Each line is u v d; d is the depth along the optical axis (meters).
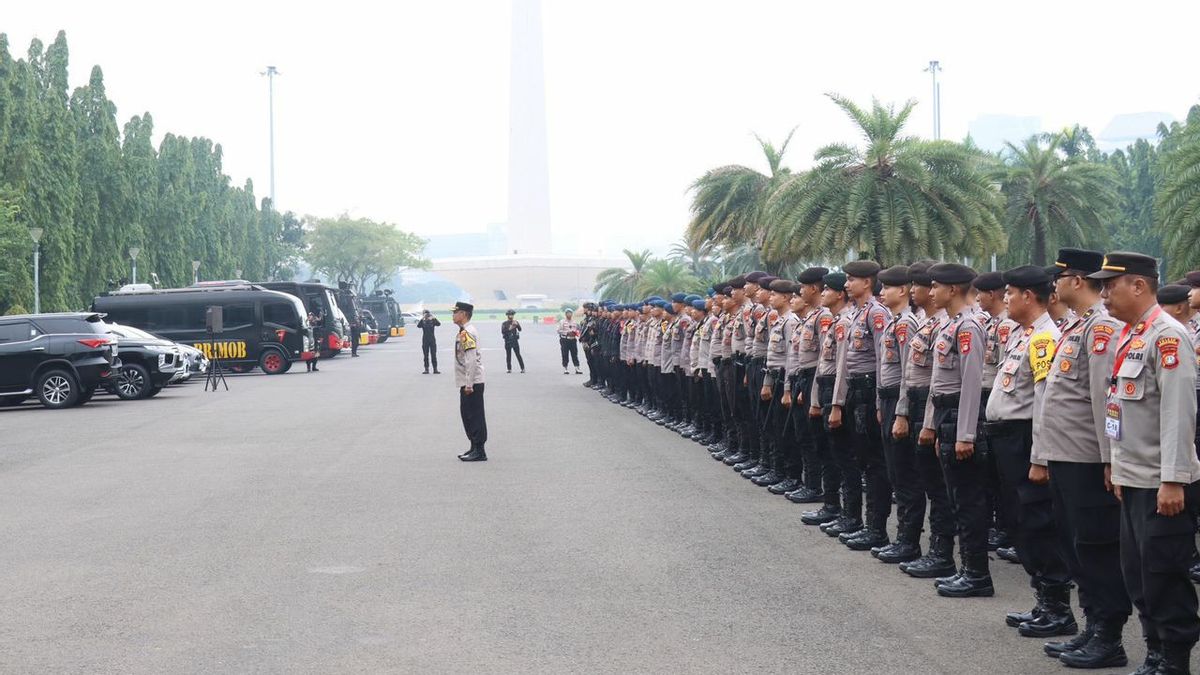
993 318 7.87
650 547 9.09
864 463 8.99
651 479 12.81
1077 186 30.98
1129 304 5.58
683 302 17.81
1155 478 5.46
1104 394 5.93
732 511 10.73
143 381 25.20
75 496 11.80
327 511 10.81
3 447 16.23
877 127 20.92
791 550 8.99
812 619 6.97
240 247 81.12
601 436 17.31
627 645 6.42
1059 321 6.91
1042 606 6.73
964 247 21.31
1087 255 6.08
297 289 43.12
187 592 7.70
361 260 97.75
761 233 26.72
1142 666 5.80
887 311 9.01
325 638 6.59
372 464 14.17
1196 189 24.52
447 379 31.66
